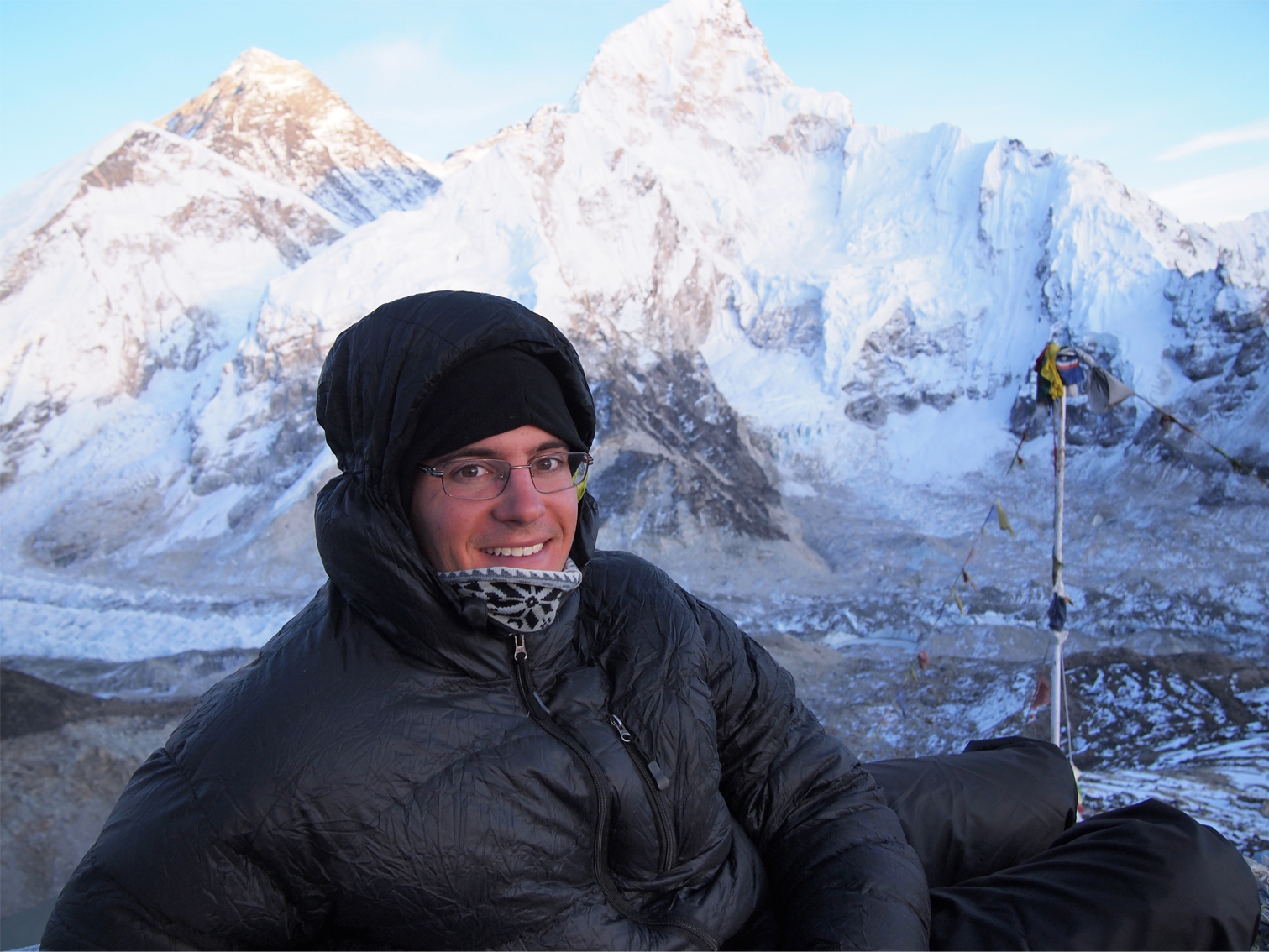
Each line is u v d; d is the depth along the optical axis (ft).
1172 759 80.18
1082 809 38.73
